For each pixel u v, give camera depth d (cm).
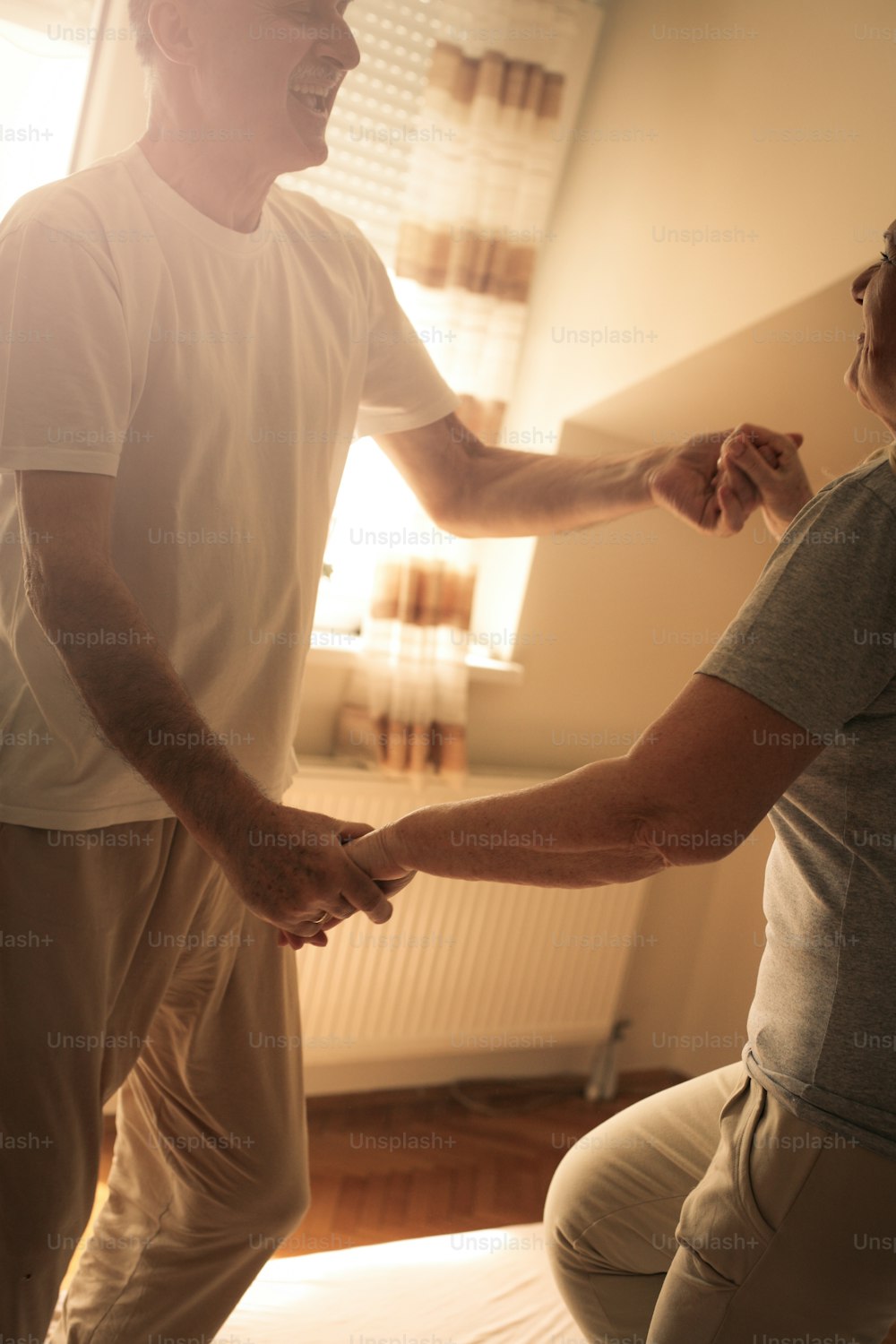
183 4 128
